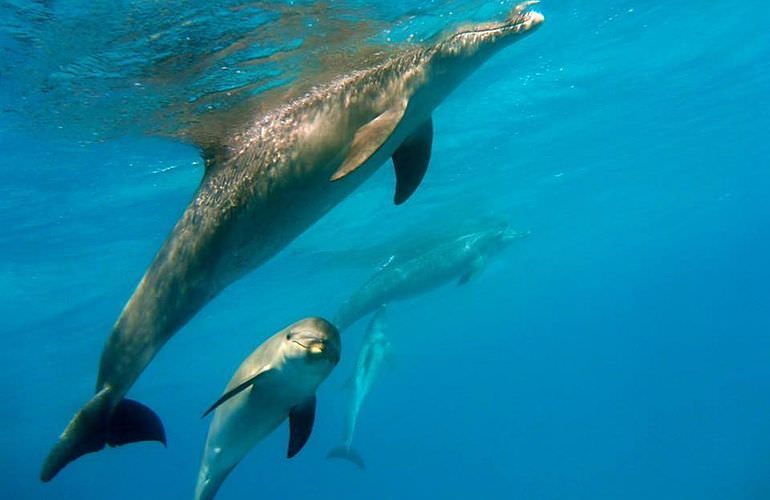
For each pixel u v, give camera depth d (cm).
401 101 484
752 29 1819
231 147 541
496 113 1756
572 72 1673
